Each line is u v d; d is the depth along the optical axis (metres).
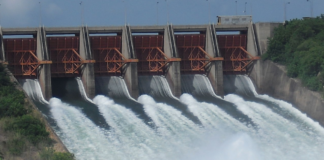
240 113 116.19
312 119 115.00
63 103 115.12
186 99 123.44
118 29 126.25
